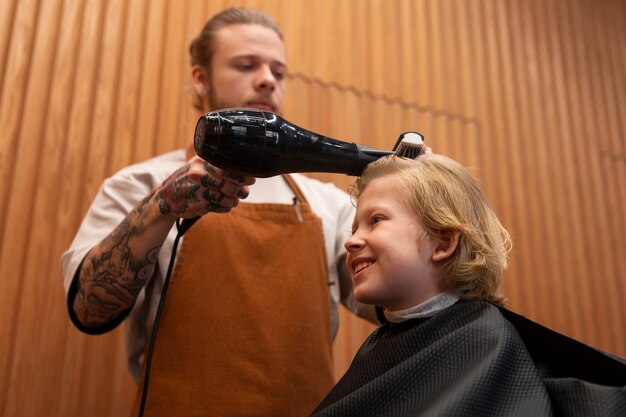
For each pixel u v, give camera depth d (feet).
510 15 8.60
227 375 2.97
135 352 3.36
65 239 4.92
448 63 7.70
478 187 2.66
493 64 8.09
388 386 2.10
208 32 3.93
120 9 5.76
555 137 8.30
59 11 5.48
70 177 5.09
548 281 7.53
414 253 2.43
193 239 3.24
